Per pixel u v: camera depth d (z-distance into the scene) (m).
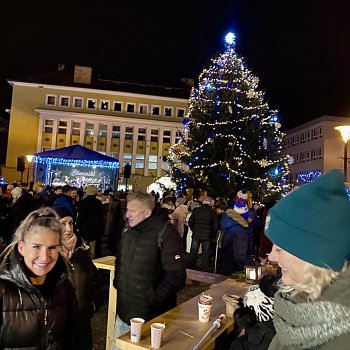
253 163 18.08
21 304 2.15
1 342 2.13
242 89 18.91
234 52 19.59
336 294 1.14
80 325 3.01
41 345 2.21
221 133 18.48
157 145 51.03
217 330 2.79
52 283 2.37
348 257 1.18
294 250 1.21
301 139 48.28
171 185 23.97
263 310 2.17
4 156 55.81
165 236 3.41
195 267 9.19
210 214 9.11
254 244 11.93
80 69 50.69
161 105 51.47
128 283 3.44
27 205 8.77
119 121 50.38
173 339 2.62
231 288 4.13
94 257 9.19
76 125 49.62
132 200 3.51
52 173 30.47
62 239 2.42
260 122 18.72
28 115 49.03
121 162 50.19
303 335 1.13
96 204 9.05
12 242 2.32
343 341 1.08
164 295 3.33
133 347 2.50
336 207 1.22
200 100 19.55
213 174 18.36
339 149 42.03
